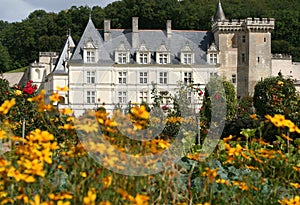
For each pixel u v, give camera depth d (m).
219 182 4.91
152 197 4.18
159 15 91.50
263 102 35.66
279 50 97.81
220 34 61.22
